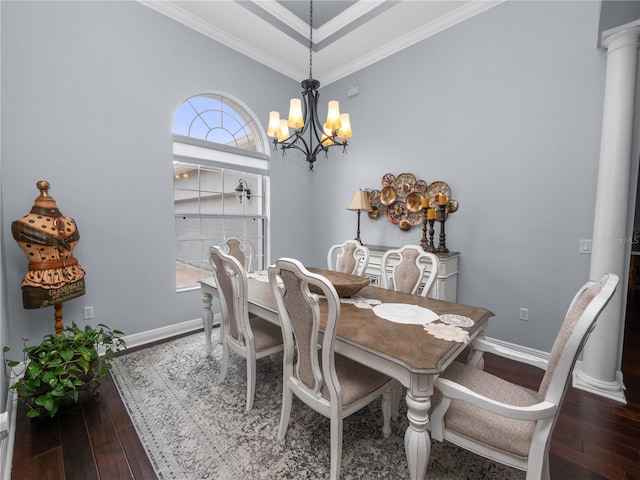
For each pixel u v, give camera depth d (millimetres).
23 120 2125
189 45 2980
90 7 2381
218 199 3492
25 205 2150
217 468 1406
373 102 3588
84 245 2434
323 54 3539
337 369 1511
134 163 2670
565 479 1344
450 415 1167
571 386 2105
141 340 2779
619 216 1943
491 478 1354
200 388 2064
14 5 2061
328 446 1547
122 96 2574
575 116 2250
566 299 2352
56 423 1695
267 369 2357
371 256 3215
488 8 2641
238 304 1834
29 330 2199
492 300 2729
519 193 2539
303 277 1192
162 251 2889
